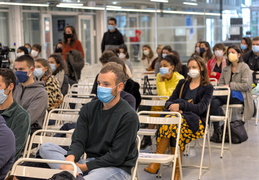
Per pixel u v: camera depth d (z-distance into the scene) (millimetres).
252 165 5438
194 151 6117
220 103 6383
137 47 14914
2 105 3814
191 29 13914
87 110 3479
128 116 3338
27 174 3074
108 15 15594
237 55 6652
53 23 18719
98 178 3205
